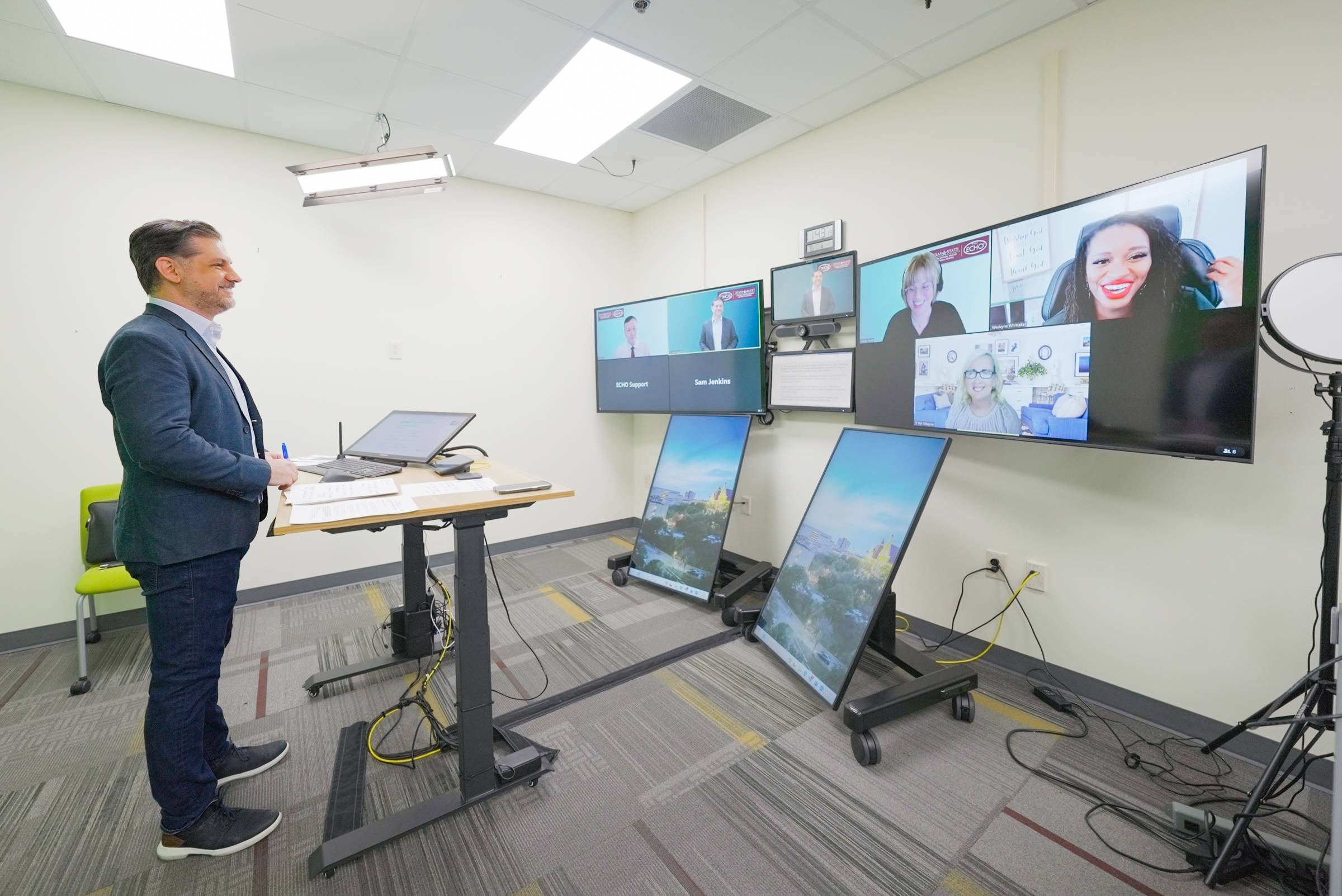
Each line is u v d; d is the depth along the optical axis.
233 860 1.42
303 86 2.48
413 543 2.38
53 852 1.45
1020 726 1.95
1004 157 2.22
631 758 1.81
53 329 2.52
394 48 2.22
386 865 1.41
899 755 1.81
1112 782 1.67
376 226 3.30
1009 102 2.19
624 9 2.01
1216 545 1.78
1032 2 1.95
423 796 1.65
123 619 2.75
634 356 3.79
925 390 2.28
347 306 3.23
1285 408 1.64
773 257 3.22
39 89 2.45
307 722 2.01
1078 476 2.08
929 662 2.10
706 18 2.06
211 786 1.47
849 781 1.69
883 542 2.07
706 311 3.31
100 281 2.60
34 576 2.55
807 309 2.96
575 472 4.23
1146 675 1.95
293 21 2.04
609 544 4.18
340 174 2.49
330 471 1.83
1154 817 1.54
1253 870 1.34
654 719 2.02
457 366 3.63
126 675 2.34
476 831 1.51
